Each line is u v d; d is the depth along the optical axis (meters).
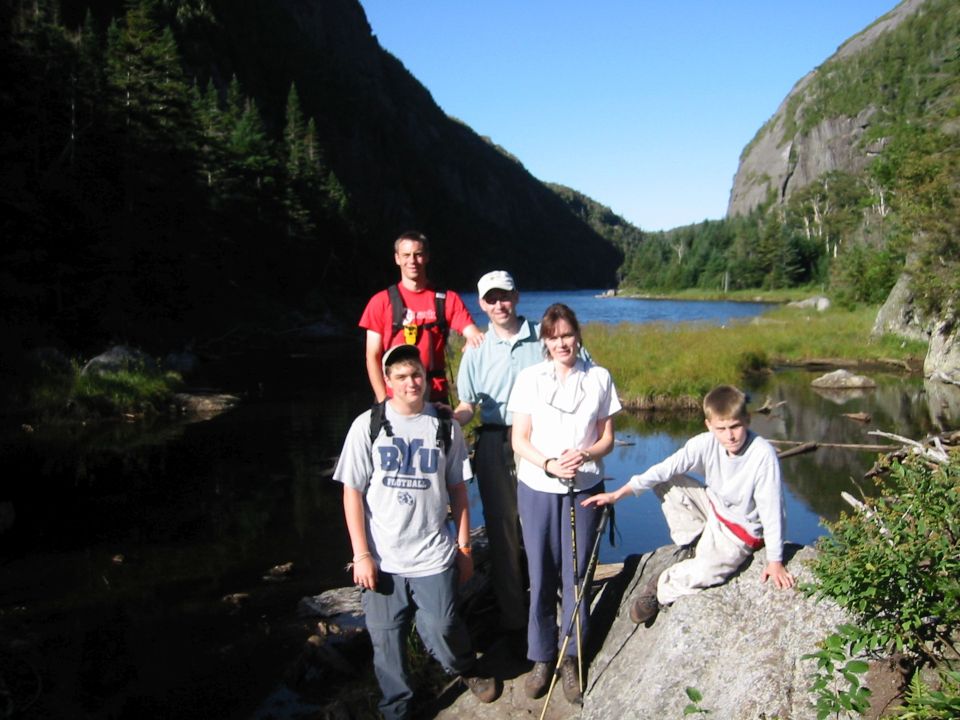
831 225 85.44
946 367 19.83
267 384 20.38
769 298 78.25
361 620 5.59
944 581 2.57
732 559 3.11
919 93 83.69
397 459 3.34
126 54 36.12
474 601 4.43
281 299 44.88
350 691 4.45
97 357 17.86
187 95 39.25
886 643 2.57
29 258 22.50
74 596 6.41
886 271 36.50
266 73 93.38
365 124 111.00
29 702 4.60
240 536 8.04
